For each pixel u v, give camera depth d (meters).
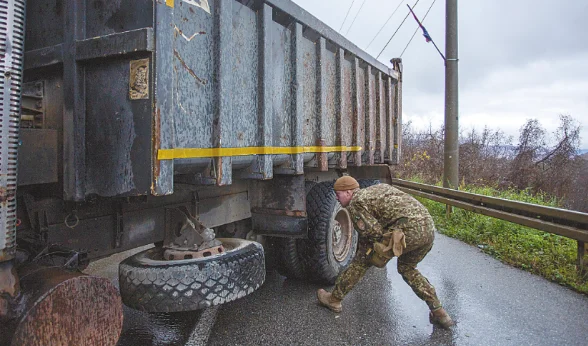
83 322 1.80
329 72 4.52
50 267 1.91
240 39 2.91
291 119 3.68
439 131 17.64
